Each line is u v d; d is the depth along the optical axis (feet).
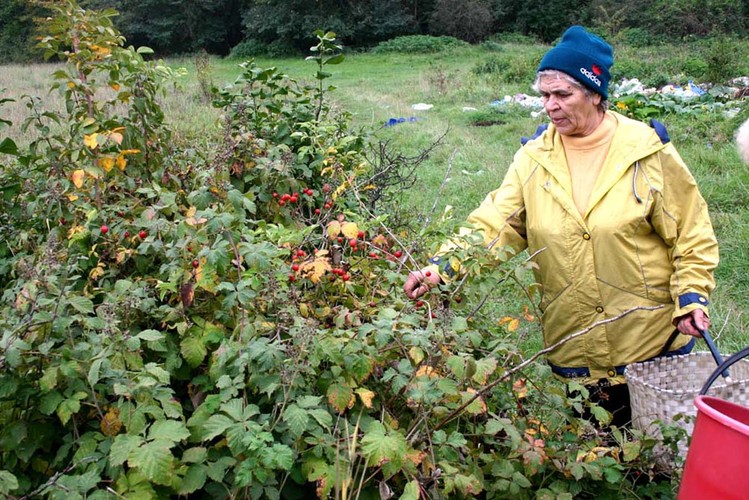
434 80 68.64
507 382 9.38
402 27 145.89
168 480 6.79
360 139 16.15
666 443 8.98
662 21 117.91
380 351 8.71
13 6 130.52
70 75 13.10
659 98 48.47
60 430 7.90
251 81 15.42
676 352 10.46
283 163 12.42
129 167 12.84
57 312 7.76
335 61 15.81
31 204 11.70
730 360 7.97
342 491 7.29
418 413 8.50
